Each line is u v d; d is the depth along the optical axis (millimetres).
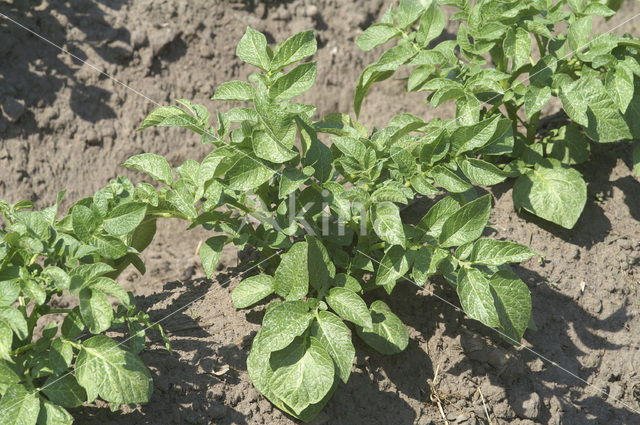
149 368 2676
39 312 2389
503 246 2465
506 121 2709
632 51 3068
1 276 2281
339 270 2855
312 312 2488
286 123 2420
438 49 3250
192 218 2668
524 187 3273
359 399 2703
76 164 4195
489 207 2492
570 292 3129
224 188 2520
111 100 4336
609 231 3348
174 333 2867
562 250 3248
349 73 4738
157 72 4465
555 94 3094
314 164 2615
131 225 2408
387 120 4566
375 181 2746
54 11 4375
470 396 2775
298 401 2352
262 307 2961
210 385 2648
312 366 2375
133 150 4285
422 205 3387
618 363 2973
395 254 2518
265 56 2699
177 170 2656
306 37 2580
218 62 4578
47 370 2281
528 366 2893
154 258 3889
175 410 2564
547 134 3738
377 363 2797
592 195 3465
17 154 4098
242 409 2613
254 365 2520
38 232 2305
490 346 2881
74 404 2279
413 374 2805
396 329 2672
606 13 3160
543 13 3281
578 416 2820
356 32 4812
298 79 2543
